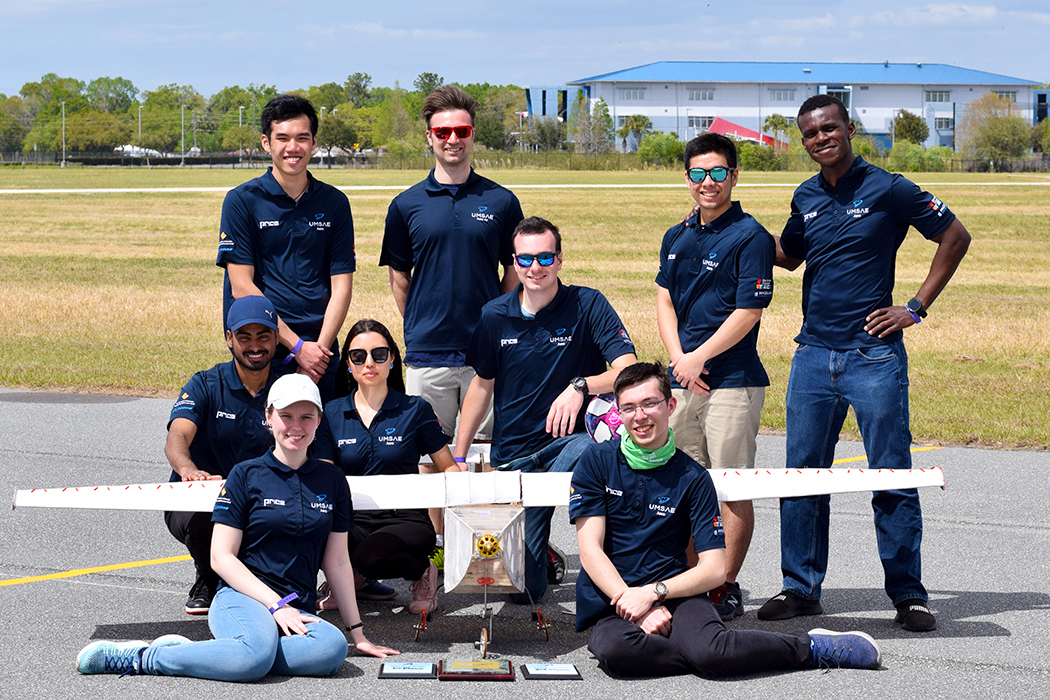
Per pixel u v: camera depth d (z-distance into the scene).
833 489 4.82
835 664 4.46
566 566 6.08
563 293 5.29
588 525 4.57
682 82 139.88
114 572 5.75
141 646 4.34
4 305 17.73
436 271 6.18
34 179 67.50
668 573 4.58
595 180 65.81
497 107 165.38
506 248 6.35
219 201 45.16
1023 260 26.81
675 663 4.38
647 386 4.44
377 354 5.18
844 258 5.17
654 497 4.55
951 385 11.69
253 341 5.11
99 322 16.17
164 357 13.20
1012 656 4.60
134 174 78.06
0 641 4.70
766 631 4.77
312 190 5.98
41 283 20.83
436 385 6.26
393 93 140.75
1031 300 19.48
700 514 4.54
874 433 5.19
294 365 5.98
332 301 6.01
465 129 6.10
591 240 30.78
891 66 145.75
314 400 4.51
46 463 8.12
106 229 33.22
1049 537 6.46
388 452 5.25
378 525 5.16
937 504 7.21
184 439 5.13
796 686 4.26
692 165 5.24
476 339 5.43
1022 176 79.88
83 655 4.29
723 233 5.29
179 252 27.52
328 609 5.38
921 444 9.09
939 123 142.62
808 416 5.33
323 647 4.30
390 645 4.80
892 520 5.04
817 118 5.07
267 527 4.55
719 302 5.34
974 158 109.81
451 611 5.34
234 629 4.31
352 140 140.38
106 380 11.71
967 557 6.08
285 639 4.34
